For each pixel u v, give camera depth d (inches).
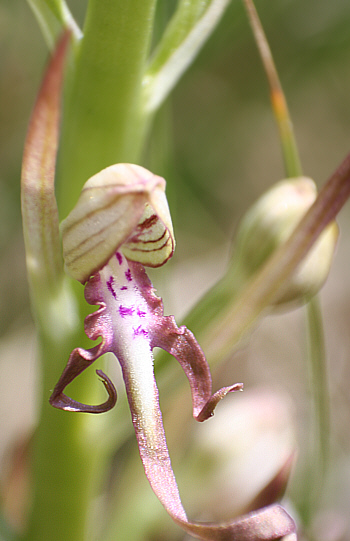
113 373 8.5
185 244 11.0
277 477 6.3
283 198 6.1
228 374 9.9
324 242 6.1
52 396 5.0
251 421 6.9
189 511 6.8
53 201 5.2
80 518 5.8
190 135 10.7
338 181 5.5
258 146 11.7
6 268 9.5
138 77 5.4
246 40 10.2
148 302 5.4
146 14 5.3
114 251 5.2
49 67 4.8
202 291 10.6
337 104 11.8
